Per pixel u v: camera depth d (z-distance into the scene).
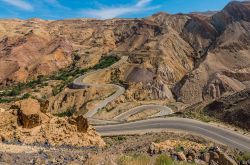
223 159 17.14
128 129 54.25
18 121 20.45
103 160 13.27
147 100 111.19
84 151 20.08
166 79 138.50
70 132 22.75
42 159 13.87
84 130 24.30
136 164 13.02
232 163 16.95
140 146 25.28
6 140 18.48
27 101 21.59
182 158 17.02
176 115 59.31
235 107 53.19
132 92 111.75
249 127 47.47
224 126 49.19
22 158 13.66
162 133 44.19
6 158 13.03
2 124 19.94
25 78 150.62
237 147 39.03
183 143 29.69
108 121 75.12
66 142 21.50
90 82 129.75
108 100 104.12
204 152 18.02
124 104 98.56
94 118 83.81
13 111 20.83
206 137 43.28
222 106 56.78
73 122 23.97
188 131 47.28
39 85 133.75
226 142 41.16
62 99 114.19
